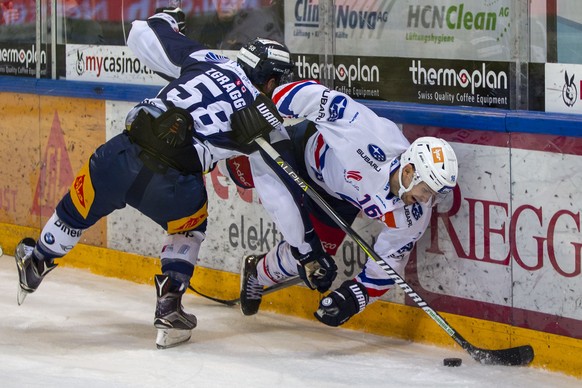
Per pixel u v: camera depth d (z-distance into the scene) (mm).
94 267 16219
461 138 12320
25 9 16859
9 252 17422
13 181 17281
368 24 13297
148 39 12492
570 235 11531
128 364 11797
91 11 15961
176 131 11570
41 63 16766
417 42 12875
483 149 12148
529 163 11766
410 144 12539
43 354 12102
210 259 14844
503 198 12039
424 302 11820
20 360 11773
